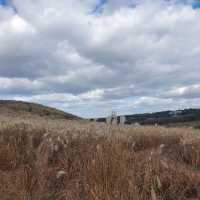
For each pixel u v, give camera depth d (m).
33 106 54.84
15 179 6.64
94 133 9.92
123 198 5.39
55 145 8.26
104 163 6.22
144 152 8.96
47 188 6.58
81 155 7.74
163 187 6.48
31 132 10.51
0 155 7.72
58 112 55.66
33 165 7.15
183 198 6.21
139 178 6.43
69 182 6.77
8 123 12.16
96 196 5.46
